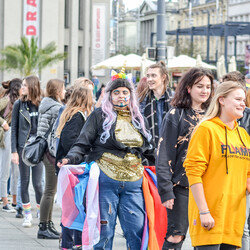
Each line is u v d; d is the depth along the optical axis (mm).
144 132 10172
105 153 9961
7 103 17141
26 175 14945
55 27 80062
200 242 8172
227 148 8141
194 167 8148
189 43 130875
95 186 9844
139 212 10023
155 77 12414
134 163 10000
